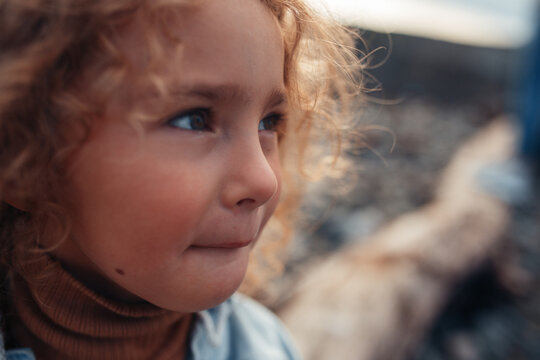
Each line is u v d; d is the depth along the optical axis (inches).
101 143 16.9
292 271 98.0
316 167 34.8
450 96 358.9
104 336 22.1
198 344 27.5
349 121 36.8
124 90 16.6
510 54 386.0
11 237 19.5
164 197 17.4
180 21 17.0
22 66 15.8
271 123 23.2
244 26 18.3
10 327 22.0
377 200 154.2
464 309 104.0
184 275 18.6
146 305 22.5
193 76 17.1
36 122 16.7
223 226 18.8
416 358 81.7
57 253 20.6
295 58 25.3
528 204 159.9
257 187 18.8
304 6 24.6
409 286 77.5
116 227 17.7
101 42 16.3
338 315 63.5
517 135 205.5
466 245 106.0
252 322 33.8
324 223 125.4
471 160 193.6
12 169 17.0
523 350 93.5
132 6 16.2
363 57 31.3
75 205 17.8
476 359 86.7
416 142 231.3
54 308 21.0
